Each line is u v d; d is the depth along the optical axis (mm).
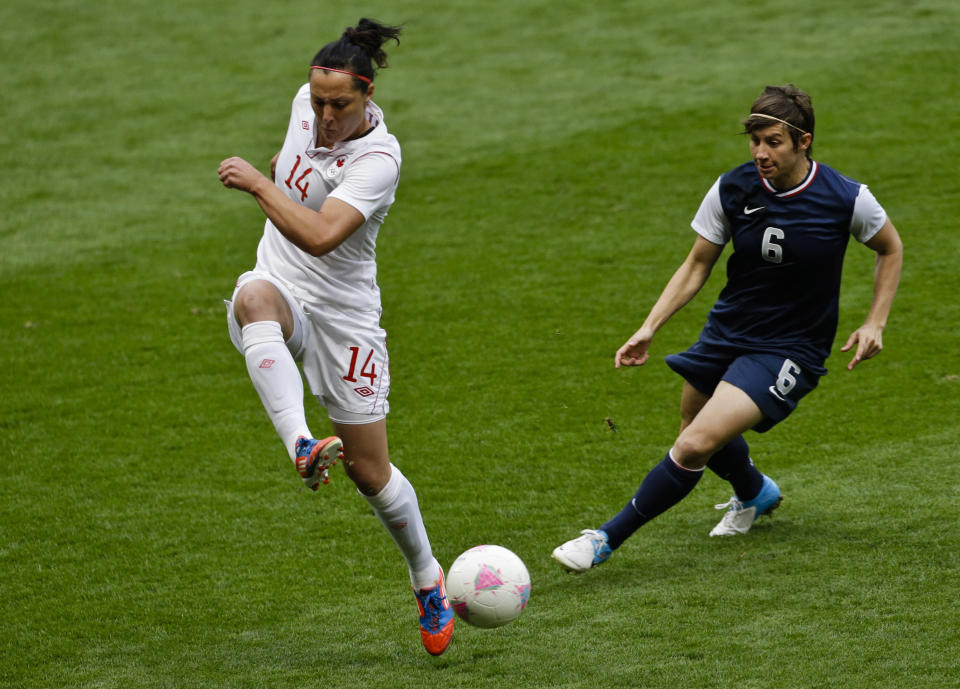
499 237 35750
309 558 18094
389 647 15062
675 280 17000
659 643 14438
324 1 64312
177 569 17828
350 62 13281
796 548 17125
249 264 35156
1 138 48125
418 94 50531
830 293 16156
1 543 18969
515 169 41781
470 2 62688
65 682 14430
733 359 16609
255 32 60188
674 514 19125
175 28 61312
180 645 15375
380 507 14852
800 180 15766
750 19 56438
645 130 44438
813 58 50250
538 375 26000
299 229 12961
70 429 24094
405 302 30969
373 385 14633
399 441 22781
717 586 16031
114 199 41594
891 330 27266
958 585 15438
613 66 52125
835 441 21688
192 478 21516
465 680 13930
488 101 49188
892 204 35531
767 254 15953
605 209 37469
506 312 29953
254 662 14773
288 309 14078
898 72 47656
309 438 12586
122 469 22000
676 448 16078
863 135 41625
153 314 31375
